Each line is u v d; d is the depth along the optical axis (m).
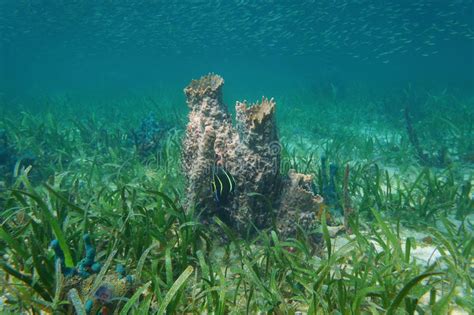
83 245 0.71
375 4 8.16
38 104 3.93
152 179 1.19
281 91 6.55
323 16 9.73
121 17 8.65
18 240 0.73
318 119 2.81
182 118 2.43
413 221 1.04
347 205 0.99
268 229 0.83
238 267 0.71
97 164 1.48
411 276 0.71
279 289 0.67
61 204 0.84
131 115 2.98
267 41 14.55
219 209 0.90
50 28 9.87
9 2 6.76
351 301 0.61
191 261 0.76
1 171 1.33
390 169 1.66
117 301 0.57
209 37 13.45
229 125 0.99
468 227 1.03
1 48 16.59
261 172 0.83
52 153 1.68
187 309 0.62
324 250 0.86
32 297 0.59
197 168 0.84
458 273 0.71
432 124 2.49
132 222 0.80
